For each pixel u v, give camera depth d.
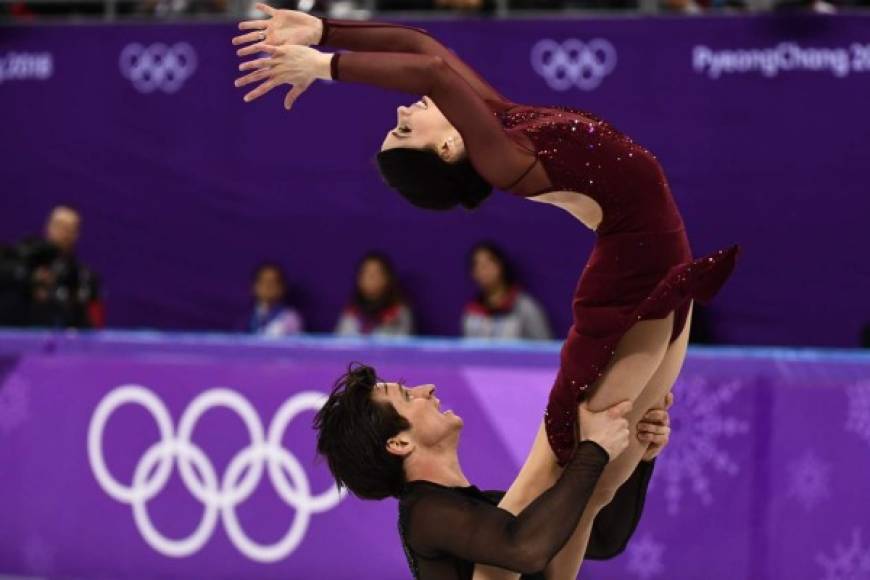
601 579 20.28
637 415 12.00
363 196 28.17
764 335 26.38
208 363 21.70
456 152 11.58
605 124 11.30
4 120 29.86
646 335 11.45
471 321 26.28
